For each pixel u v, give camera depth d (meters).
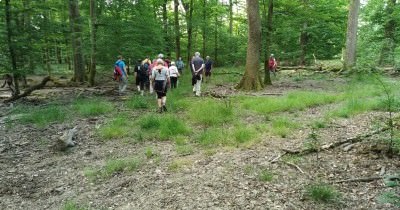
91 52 18.50
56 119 10.25
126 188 5.44
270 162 6.11
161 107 10.99
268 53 17.80
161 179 5.68
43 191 5.50
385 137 6.39
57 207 4.95
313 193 4.72
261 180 5.39
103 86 18.95
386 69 17.91
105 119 10.18
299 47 27.44
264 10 17.95
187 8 29.12
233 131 8.16
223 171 5.82
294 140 7.38
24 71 14.02
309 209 4.44
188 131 8.37
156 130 8.62
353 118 9.02
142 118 9.65
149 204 4.83
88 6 22.03
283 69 25.22
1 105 13.11
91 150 7.46
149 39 19.95
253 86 15.66
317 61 29.41
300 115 9.86
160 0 26.55
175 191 5.18
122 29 18.38
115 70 15.34
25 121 10.08
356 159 5.99
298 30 21.22
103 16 18.92
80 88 17.97
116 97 14.60
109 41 18.12
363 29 23.64
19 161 6.91
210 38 33.16
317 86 16.97
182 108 11.52
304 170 5.70
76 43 20.06
